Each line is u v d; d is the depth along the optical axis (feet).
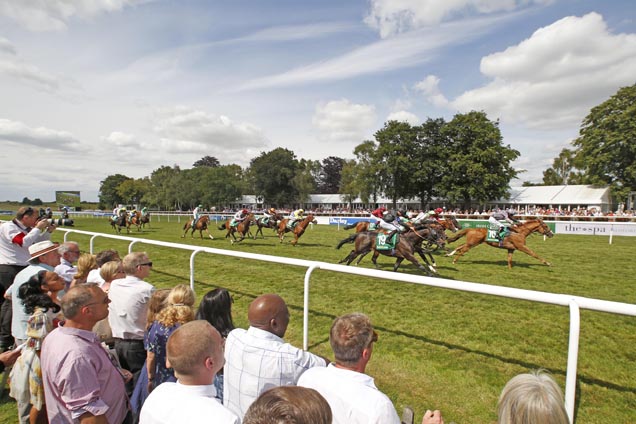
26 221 12.29
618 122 85.46
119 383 5.94
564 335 12.91
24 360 6.75
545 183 181.37
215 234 58.65
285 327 5.67
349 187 144.56
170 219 113.50
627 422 7.68
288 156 167.84
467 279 22.82
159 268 25.67
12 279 12.22
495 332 13.14
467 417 7.97
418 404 8.49
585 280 22.54
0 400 8.89
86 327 5.65
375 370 10.14
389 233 23.68
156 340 6.75
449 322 14.20
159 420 3.97
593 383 9.48
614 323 14.24
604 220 60.90
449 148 109.50
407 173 113.29
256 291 18.94
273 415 2.92
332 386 4.43
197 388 4.22
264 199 171.12
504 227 27.14
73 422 5.32
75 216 119.65
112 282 8.68
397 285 20.53
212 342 4.34
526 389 3.69
